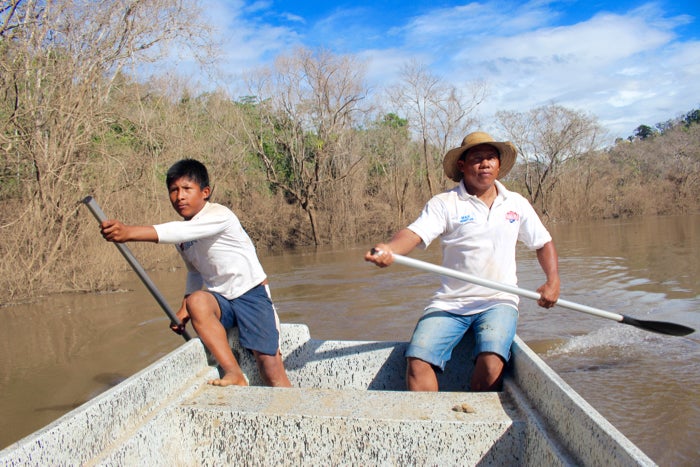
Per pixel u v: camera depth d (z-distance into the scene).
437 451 1.79
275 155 23.70
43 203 9.48
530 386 1.96
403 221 23.00
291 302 7.54
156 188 13.34
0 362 5.05
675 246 12.77
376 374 2.80
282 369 2.81
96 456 1.62
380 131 26.08
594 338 5.08
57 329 6.37
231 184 20.78
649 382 3.88
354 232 21.34
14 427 3.57
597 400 3.64
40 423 3.62
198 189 2.76
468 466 1.78
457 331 2.59
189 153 15.72
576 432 1.50
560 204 29.72
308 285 9.12
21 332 6.31
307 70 21.58
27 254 9.11
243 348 2.90
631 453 1.20
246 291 2.77
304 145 22.45
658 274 8.52
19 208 9.58
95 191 10.97
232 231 2.75
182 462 2.00
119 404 1.76
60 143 9.86
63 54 9.96
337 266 12.16
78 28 10.04
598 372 4.17
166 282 10.13
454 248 2.68
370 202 23.27
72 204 9.89
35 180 9.90
